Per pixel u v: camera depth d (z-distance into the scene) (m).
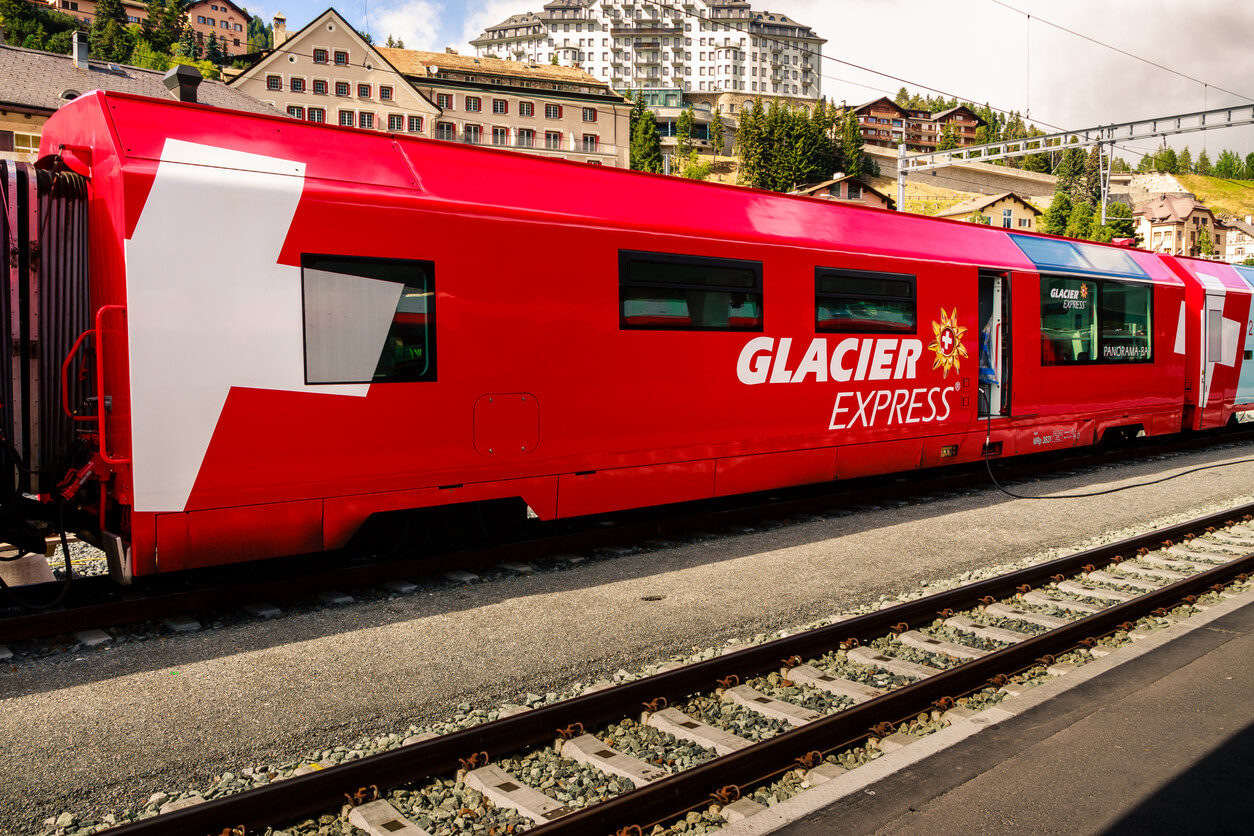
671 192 8.17
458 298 6.57
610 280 7.42
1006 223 75.44
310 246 5.88
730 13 140.62
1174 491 11.12
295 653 5.32
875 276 9.53
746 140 97.62
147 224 5.29
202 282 5.48
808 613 6.21
